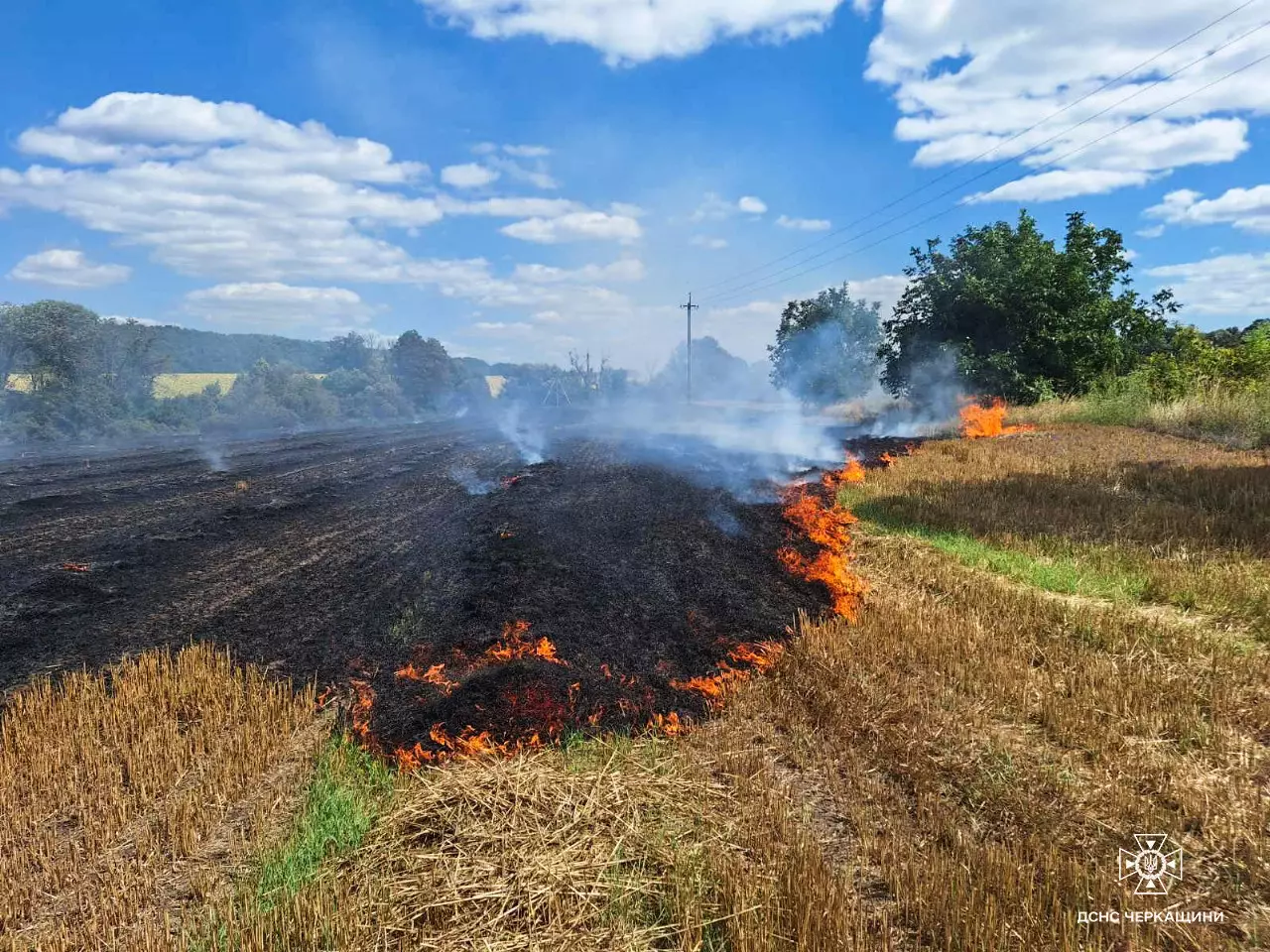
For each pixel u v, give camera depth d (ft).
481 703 22.70
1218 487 47.65
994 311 100.78
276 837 17.37
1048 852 16.62
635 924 14.66
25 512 50.75
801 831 17.48
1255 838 16.98
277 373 170.91
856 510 50.52
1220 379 85.46
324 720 22.72
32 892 15.51
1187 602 31.94
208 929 14.32
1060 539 40.45
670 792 18.78
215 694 23.47
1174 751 21.01
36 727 21.22
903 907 15.29
